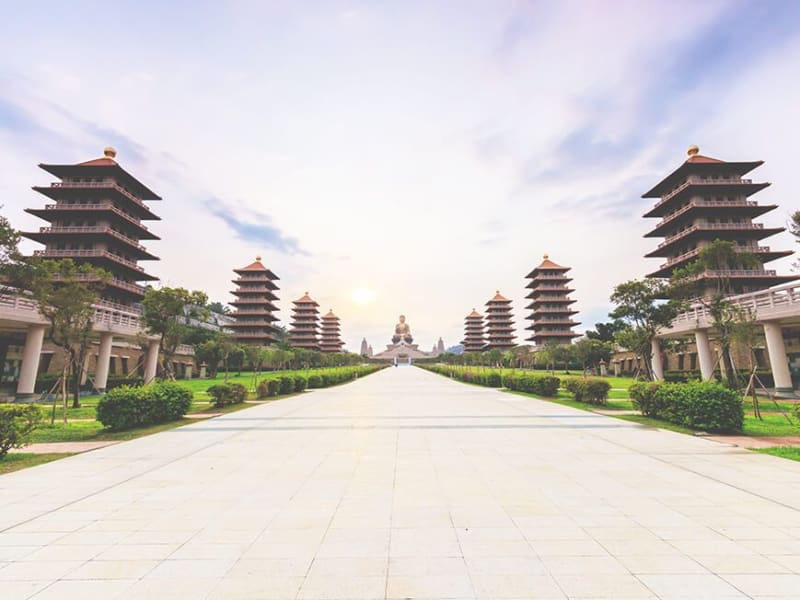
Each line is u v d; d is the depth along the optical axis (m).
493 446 9.09
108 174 48.94
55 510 5.28
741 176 47.56
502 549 4.07
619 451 8.55
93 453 8.70
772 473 6.84
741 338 16.16
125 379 31.58
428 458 7.99
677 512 5.07
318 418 13.73
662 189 51.62
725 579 3.49
